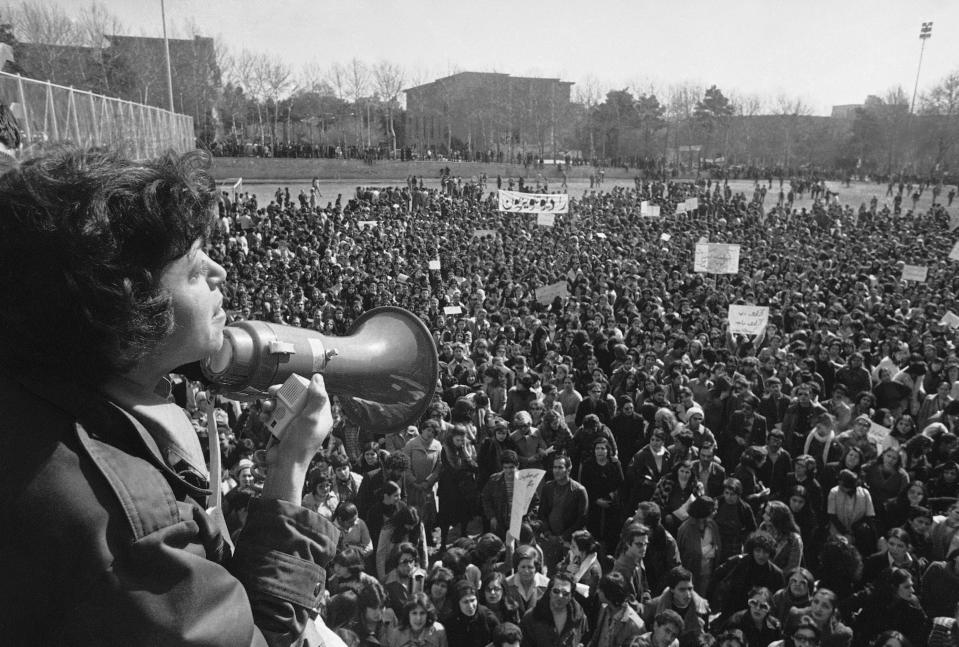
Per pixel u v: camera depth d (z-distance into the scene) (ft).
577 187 209.97
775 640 17.92
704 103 282.97
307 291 57.41
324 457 22.86
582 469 25.79
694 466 23.93
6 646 2.25
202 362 3.38
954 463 25.04
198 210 2.70
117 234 2.45
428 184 193.98
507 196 89.35
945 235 112.98
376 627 16.98
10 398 2.45
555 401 30.68
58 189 2.45
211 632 2.38
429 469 25.08
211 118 205.98
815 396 31.07
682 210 119.44
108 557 2.29
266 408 3.69
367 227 95.20
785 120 282.56
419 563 21.40
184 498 2.81
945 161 250.37
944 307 54.70
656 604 18.63
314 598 2.92
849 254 83.61
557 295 52.70
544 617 17.15
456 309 47.80
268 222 98.68
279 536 2.89
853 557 20.59
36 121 44.83
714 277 65.72
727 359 36.76
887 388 34.65
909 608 18.34
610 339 40.27
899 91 275.39
